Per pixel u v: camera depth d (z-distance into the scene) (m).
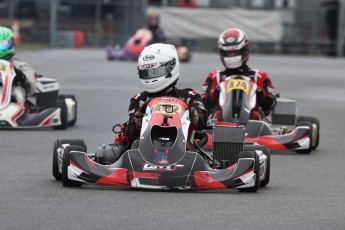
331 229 22.39
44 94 48.09
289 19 140.12
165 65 29.48
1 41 46.84
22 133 45.03
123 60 109.19
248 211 24.58
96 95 65.88
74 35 139.75
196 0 142.62
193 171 27.17
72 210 24.08
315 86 81.75
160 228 21.88
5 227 21.67
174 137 28.05
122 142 30.00
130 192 27.08
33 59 104.81
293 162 37.59
